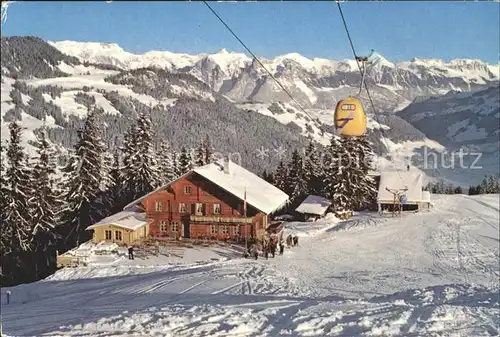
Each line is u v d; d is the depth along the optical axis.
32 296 28.08
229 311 15.64
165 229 46.56
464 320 14.41
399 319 14.40
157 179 59.41
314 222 56.19
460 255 37.34
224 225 44.69
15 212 46.09
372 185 61.84
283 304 17.50
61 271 34.09
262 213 45.69
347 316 14.96
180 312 15.48
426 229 47.38
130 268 34.59
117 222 42.66
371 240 43.91
